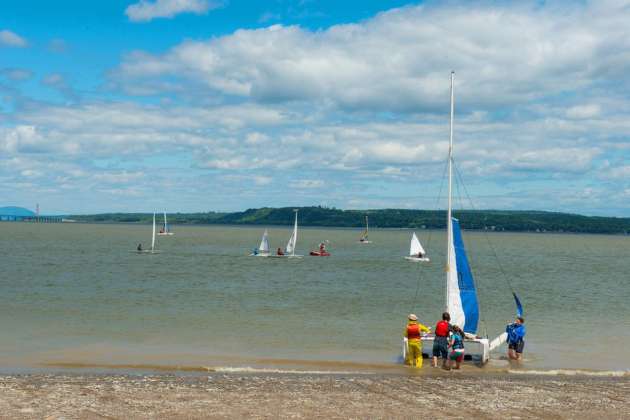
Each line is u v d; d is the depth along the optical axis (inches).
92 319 1434.5
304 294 2068.2
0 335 1216.8
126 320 1430.9
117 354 1061.8
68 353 1062.4
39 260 3486.7
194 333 1279.5
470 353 1122.7
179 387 814.5
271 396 776.3
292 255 4375.0
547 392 820.0
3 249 4576.8
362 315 1593.3
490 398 783.7
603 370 991.6
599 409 741.9
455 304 1034.1
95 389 793.6
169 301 1802.4
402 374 936.3
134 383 833.5
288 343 1190.9
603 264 4055.1
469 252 5679.1
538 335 1315.2
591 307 1804.9
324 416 694.5
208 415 690.2
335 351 1122.7
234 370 951.0
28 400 733.3
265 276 2773.1
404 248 6254.9
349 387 832.9
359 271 3201.3
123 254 4288.9
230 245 6112.2
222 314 1555.1
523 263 4067.4
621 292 2242.9
